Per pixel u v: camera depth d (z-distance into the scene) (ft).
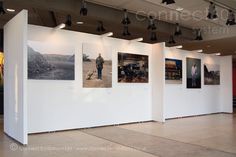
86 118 27.04
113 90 29.19
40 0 22.44
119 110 29.73
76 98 26.30
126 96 30.37
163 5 26.04
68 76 25.63
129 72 30.68
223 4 25.41
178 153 17.70
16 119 21.22
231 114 41.70
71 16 28.04
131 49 30.99
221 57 44.45
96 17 26.16
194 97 38.83
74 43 26.30
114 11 27.25
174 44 40.47
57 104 25.08
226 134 24.43
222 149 18.83
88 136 23.17
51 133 24.29
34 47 23.66
